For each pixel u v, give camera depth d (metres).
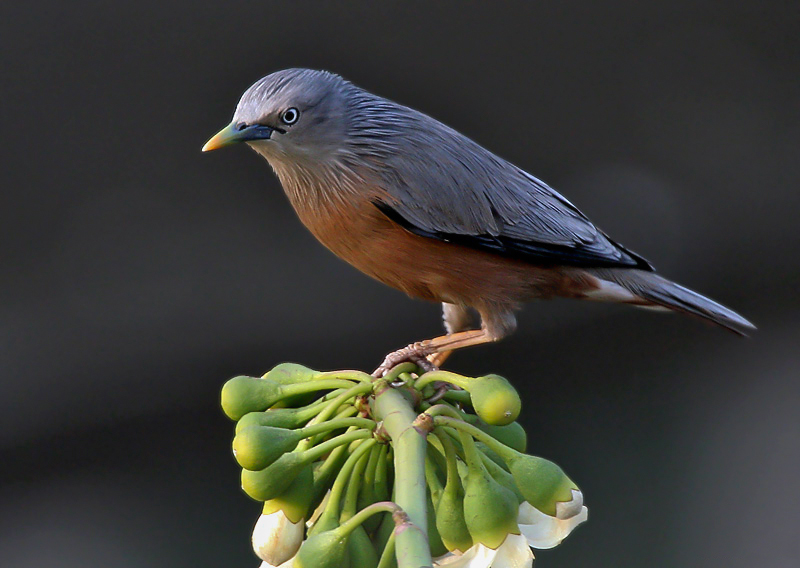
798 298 12.45
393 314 11.39
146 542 9.27
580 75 12.84
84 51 11.80
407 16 12.31
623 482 10.03
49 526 9.52
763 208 12.83
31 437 10.38
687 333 11.99
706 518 9.55
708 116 13.02
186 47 11.91
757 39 13.28
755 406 11.05
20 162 11.41
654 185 12.72
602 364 11.73
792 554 9.16
